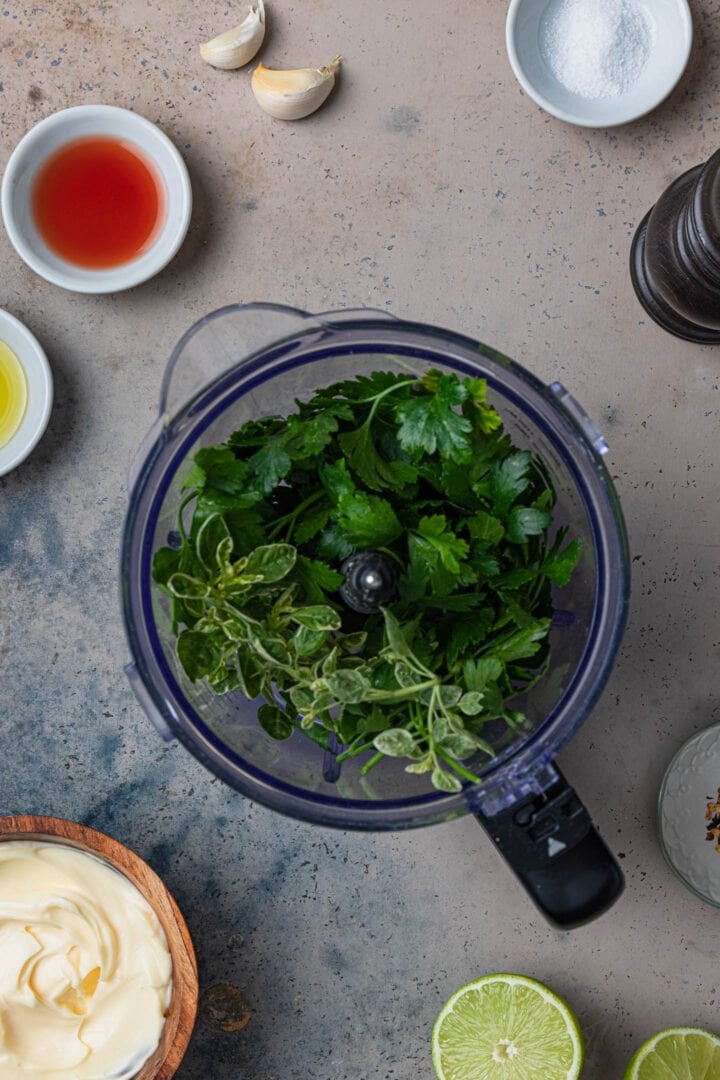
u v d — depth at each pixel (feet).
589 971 3.91
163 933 3.59
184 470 3.13
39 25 3.93
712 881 3.85
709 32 3.92
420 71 3.93
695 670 3.90
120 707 3.91
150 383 3.91
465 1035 3.81
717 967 3.89
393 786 3.19
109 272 3.90
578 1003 3.91
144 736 3.90
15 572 3.92
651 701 3.90
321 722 2.88
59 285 3.83
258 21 3.83
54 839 3.62
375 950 3.91
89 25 3.93
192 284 3.92
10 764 3.91
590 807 3.90
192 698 3.19
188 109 3.94
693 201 3.44
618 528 3.06
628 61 3.87
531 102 3.92
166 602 3.18
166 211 3.90
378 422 2.95
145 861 3.84
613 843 3.90
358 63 3.93
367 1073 3.90
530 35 3.90
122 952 3.63
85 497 3.92
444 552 2.73
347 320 3.09
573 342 3.91
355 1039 3.91
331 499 2.86
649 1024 3.90
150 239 3.91
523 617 2.81
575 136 3.93
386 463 2.88
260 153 3.94
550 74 3.91
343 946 3.91
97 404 3.92
